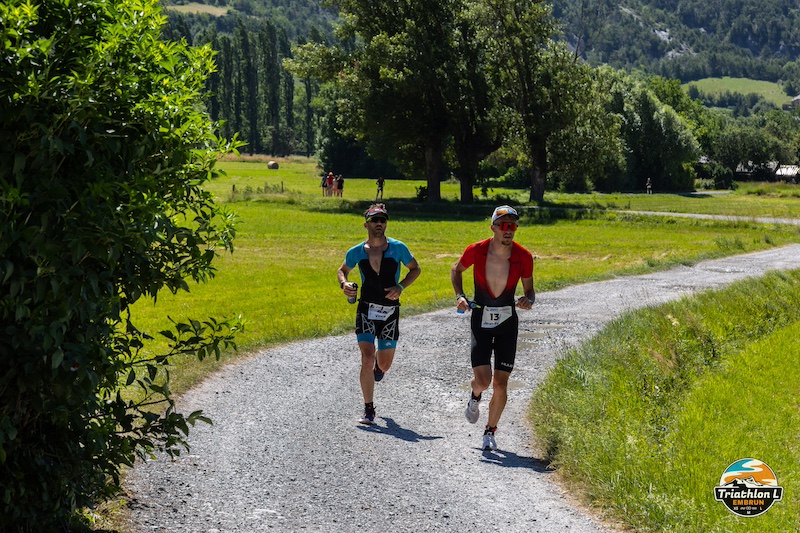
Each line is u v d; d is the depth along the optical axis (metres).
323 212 112.56
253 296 44.09
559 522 12.84
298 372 24.72
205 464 15.52
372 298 19.16
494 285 17.09
